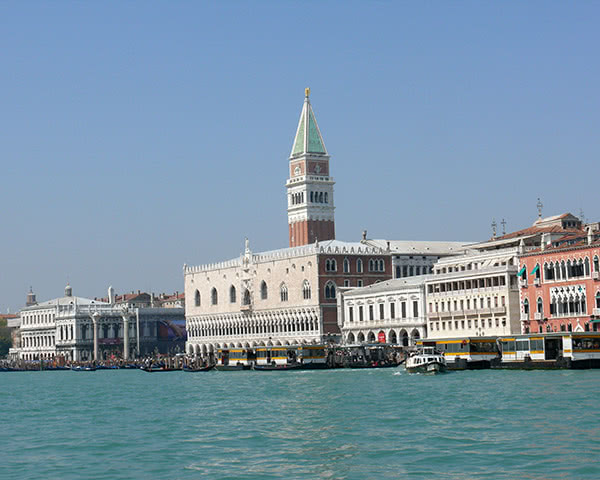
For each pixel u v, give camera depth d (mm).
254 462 64875
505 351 144750
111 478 61000
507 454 63656
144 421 90938
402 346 185750
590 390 99250
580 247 158875
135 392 134625
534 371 137250
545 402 89688
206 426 84688
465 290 187125
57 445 75875
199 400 113438
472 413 84375
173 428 84125
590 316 156750
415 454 65062
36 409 109938
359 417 86062
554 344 139000
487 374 135000
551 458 61906
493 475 57969
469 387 111062
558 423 75750
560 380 114500
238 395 118500
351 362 181500
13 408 112500
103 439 78438
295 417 88500
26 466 66250
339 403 99875
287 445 71250
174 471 62656
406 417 84250
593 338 136375
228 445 72375
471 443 68312
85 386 158250
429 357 148625
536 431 72312
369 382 130875
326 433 76500
